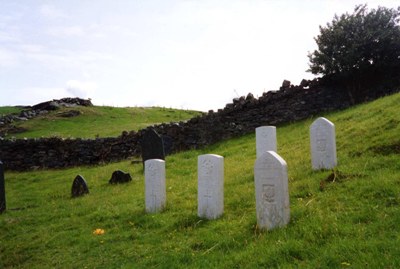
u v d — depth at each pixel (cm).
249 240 635
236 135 1888
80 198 1227
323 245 550
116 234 796
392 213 605
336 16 1947
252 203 817
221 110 1925
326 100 1844
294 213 686
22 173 2005
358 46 1791
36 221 1023
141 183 1295
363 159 945
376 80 1845
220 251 612
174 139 1939
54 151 2136
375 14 1859
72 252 743
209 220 770
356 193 723
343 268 477
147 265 617
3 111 4031
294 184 869
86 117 3362
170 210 895
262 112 1902
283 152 1298
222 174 802
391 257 472
